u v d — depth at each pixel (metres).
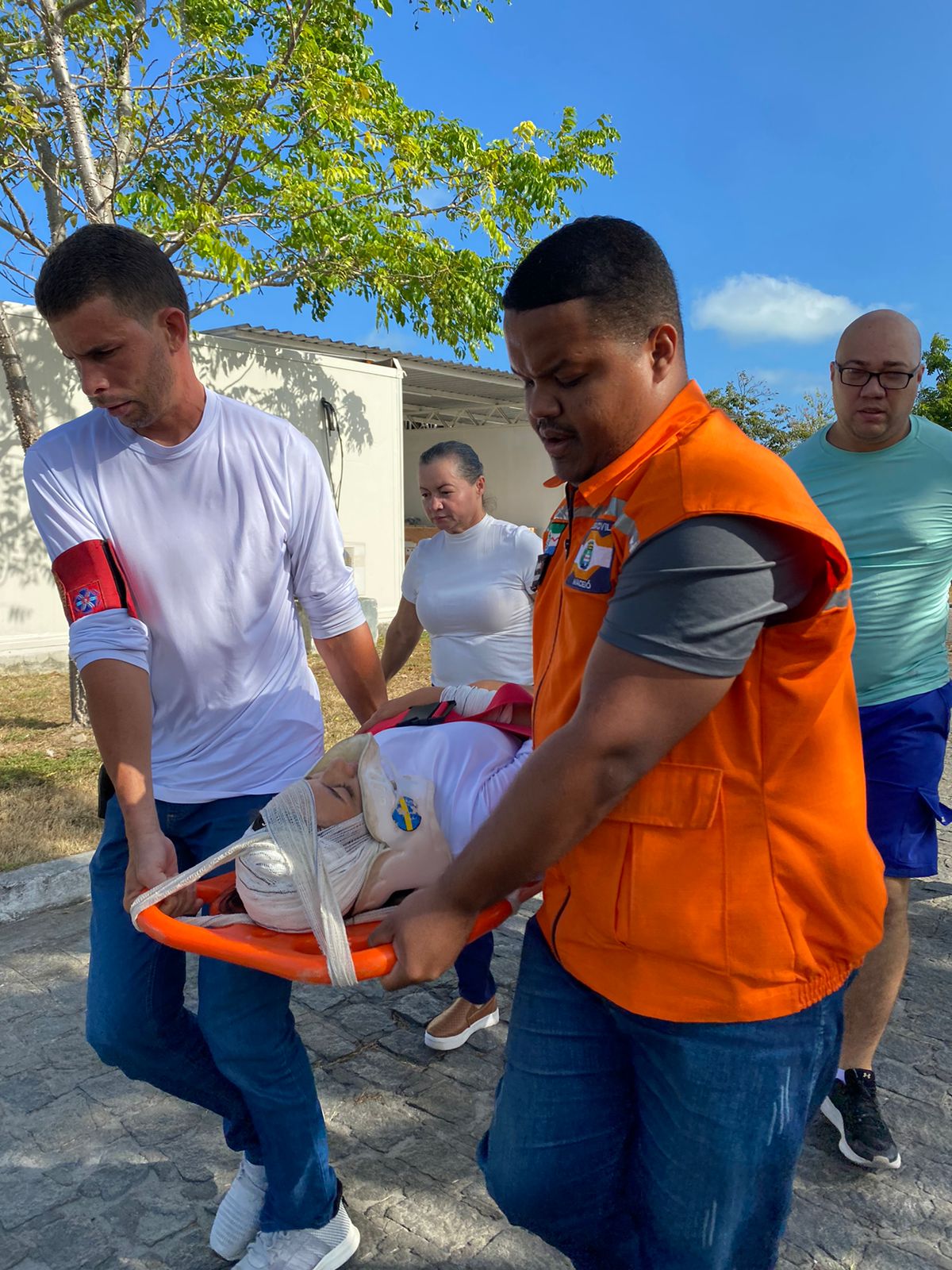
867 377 2.80
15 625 9.55
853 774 1.54
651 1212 1.62
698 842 1.44
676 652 1.31
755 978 1.46
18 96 6.95
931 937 4.13
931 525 2.84
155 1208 2.64
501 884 1.43
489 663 3.43
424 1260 2.44
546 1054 1.70
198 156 8.16
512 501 23.17
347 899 1.68
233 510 2.27
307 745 2.46
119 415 2.10
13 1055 3.33
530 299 1.39
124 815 2.10
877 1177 2.71
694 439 1.38
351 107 7.68
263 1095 2.16
